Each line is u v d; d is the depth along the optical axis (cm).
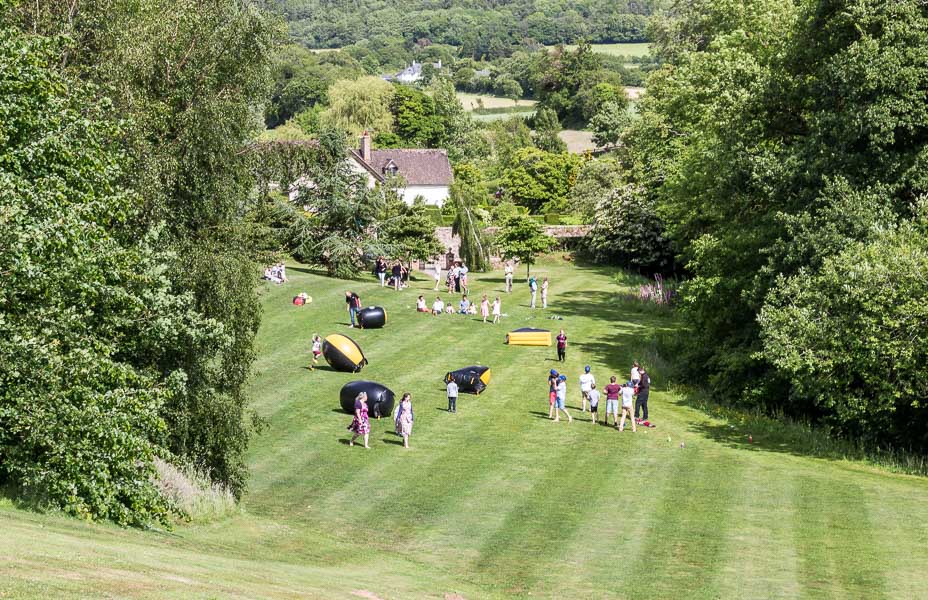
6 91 2128
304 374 4525
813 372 3544
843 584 2158
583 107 18600
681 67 6359
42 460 2014
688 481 3114
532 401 4216
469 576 2270
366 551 2447
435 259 8006
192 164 2900
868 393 3556
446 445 3553
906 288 3356
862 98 3791
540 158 12756
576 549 2470
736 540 2516
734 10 5922
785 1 5116
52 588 1220
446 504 2892
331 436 3634
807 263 3819
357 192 7175
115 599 1238
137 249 2366
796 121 4472
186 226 2964
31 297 2009
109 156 2361
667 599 2083
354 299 5519
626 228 8300
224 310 2839
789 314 3603
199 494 2620
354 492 3014
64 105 2280
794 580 2191
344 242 7025
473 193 10550
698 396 4378
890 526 2614
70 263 1984
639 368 3941
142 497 2097
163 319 2345
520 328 5391
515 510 2830
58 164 2164
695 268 5441
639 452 3475
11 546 1455
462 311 6038
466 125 16275
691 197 5516
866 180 3831
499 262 8719
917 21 3772
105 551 1608
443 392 4328
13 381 1991
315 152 4344
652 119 7969
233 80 3094
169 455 2261
